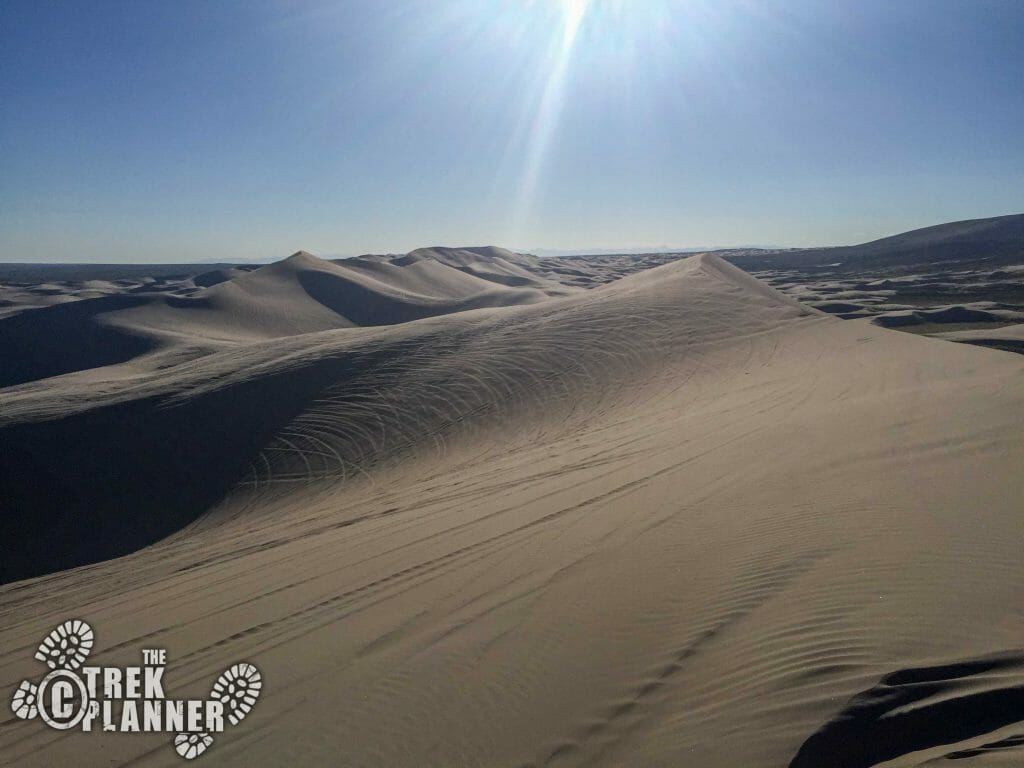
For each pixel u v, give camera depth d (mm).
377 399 23109
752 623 4812
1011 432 8727
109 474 20391
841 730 3576
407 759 3965
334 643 5543
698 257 44531
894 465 8180
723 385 19344
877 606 4699
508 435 18891
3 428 22984
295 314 66250
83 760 4418
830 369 18719
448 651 5113
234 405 23516
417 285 89688
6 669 6184
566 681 4496
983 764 3180
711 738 3711
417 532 8828
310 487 18125
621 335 26609
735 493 8109
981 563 5109
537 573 6457
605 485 9719
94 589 10531
